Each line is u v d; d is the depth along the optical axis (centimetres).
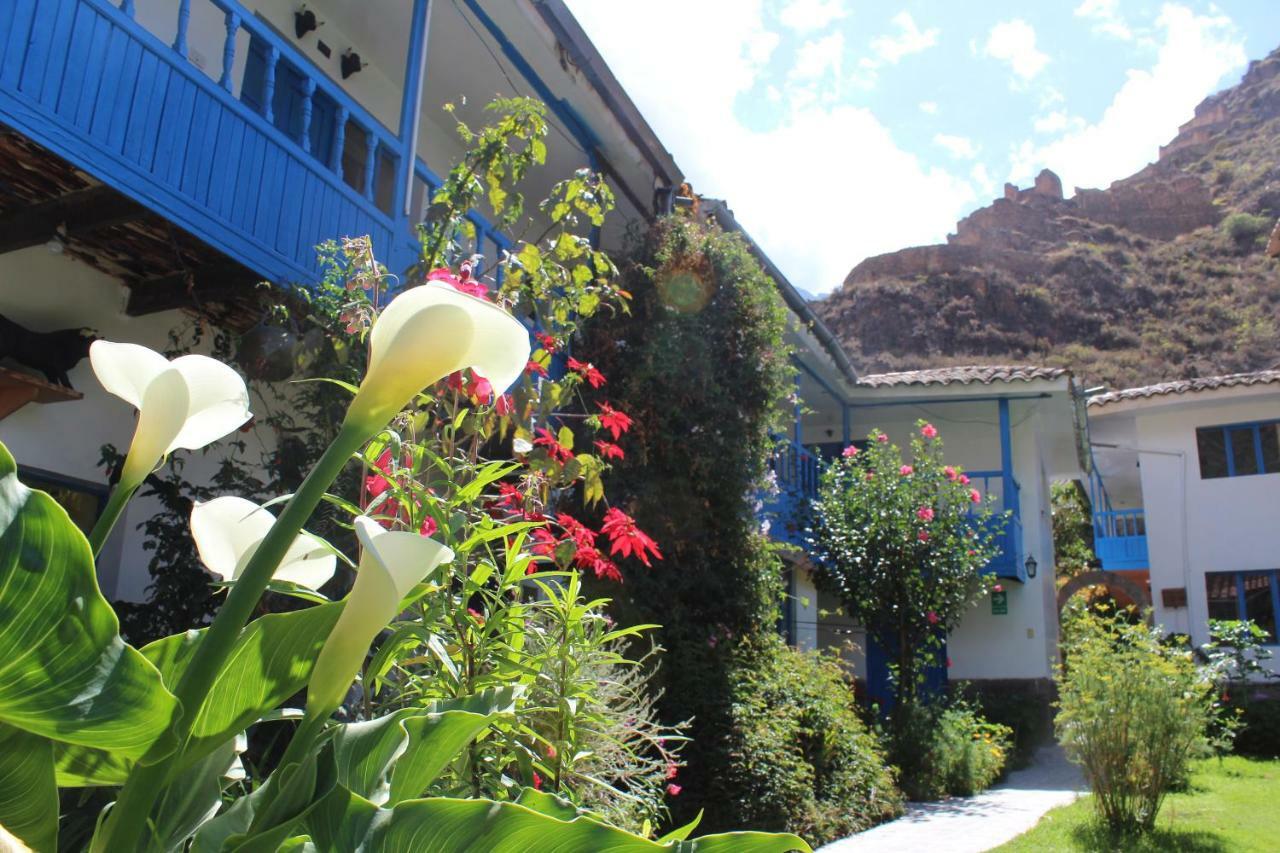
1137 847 680
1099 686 767
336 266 544
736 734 701
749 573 899
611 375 892
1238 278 7438
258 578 97
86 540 90
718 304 938
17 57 420
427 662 275
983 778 1058
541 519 373
